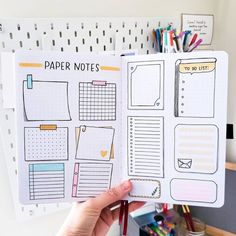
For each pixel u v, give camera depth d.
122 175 0.46
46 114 0.43
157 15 0.77
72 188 0.45
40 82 0.42
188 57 0.42
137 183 0.46
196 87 0.42
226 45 0.88
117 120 0.45
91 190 0.46
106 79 0.44
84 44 0.63
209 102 0.42
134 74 0.44
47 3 0.61
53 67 0.42
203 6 0.86
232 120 0.89
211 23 0.89
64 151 0.44
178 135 0.44
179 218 0.89
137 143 0.45
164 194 0.45
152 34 0.71
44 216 0.70
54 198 0.44
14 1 0.58
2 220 0.65
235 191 0.85
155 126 0.44
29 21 0.57
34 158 0.43
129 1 0.72
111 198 0.45
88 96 0.44
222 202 0.43
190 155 0.44
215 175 0.43
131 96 0.45
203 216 0.94
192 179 0.44
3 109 0.59
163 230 0.80
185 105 0.43
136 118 0.45
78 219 0.47
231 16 0.86
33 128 0.42
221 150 0.43
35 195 0.44
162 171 0.45
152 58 0.43
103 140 0.45
